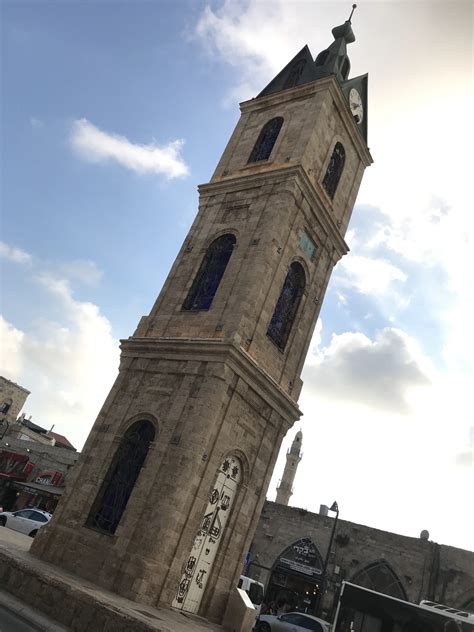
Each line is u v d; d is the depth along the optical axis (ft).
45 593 40.11
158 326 69.26
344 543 134.92
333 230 82.33
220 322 63.82
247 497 63.21
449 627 47.32
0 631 31.37
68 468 157.17
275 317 72.13
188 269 73.67
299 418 72.08
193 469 53.67
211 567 57.67
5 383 252.83
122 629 35.27
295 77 96.78
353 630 58.08
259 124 89.71
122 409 62.80
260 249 67.51
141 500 53.42
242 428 62.34
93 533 54.49
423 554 125.18
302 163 74.49
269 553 142.82
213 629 49.80
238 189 78.33
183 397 58.59
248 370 61.62
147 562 48.78
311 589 133.69
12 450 168.86
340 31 101.30
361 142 93.30
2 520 94.58
